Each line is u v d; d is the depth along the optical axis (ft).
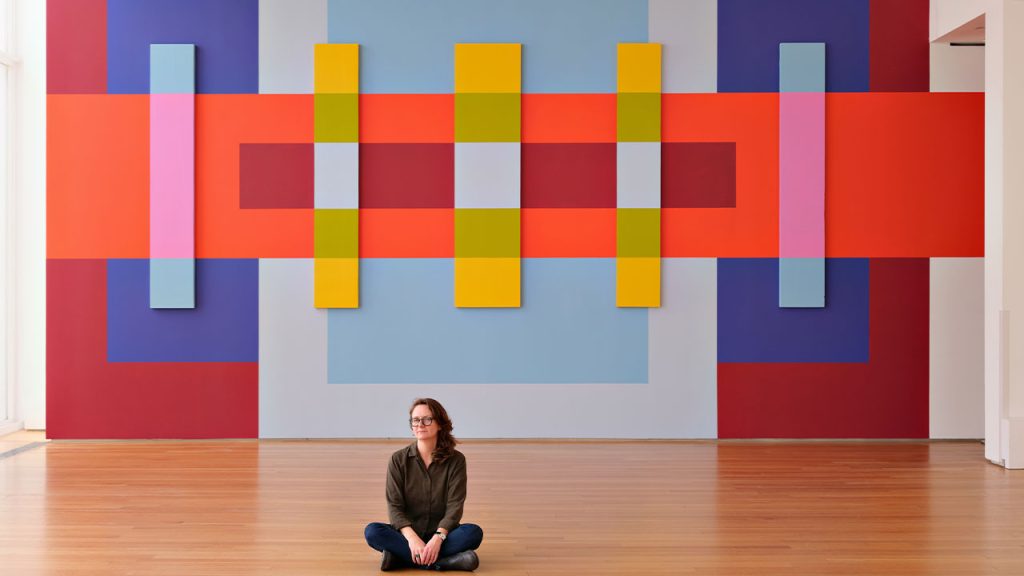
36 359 22.54
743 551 12.21
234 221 20.72
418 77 20.81
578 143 20.83
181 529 13.28
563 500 15.12
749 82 20.85
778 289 20.85
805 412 20.94
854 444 20.48
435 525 11.75
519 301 20.81
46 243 20.68
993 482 16.52
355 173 20.71
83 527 13.38
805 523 13.67
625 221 20.77
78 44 20.63
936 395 20.92
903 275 20.86
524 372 20.93
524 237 20.88
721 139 20.83
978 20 18.98
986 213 18.35
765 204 20.83
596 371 20.93
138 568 11.44
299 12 20.76
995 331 18.07
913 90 20.83
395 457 11.71
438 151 20.81
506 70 20.75
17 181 22.41
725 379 20.93
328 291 20.74
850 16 20.85
